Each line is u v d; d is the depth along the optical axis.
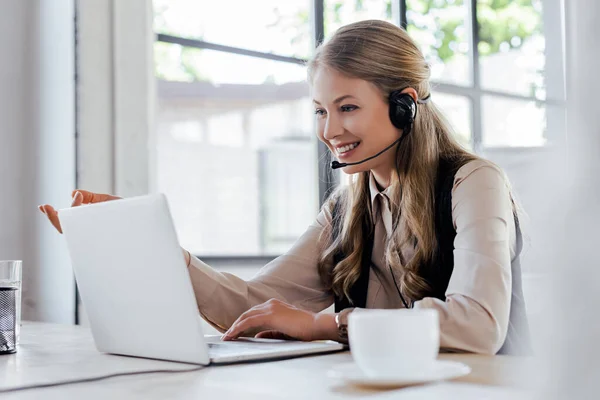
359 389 0.65
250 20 2.77
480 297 1.01
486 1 3.99
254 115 10.65
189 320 0.82
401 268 1.31
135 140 2.15
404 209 1.32
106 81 2.10
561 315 0.31
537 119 3.23
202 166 10.75
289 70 2.79
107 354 0.99
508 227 1.16
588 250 0.29
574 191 0.30
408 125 1.31
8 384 0.71
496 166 1.28
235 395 0.63
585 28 0.30
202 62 2.91
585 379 0.30
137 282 0.88
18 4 2.14
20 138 2.15
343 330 1.02
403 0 2.98
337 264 1.43
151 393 0.65
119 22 2.12
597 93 0.29
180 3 3.22
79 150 2.04
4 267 1.15
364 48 1.30
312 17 2.70
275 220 11.11
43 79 2.13
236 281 1.35
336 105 1.31
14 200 2.13
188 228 10.91
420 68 1.35
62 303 2.04
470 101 3.23
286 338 1.13
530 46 3.66
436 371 0.67
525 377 0.69
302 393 0.63
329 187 2.51
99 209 0.91
